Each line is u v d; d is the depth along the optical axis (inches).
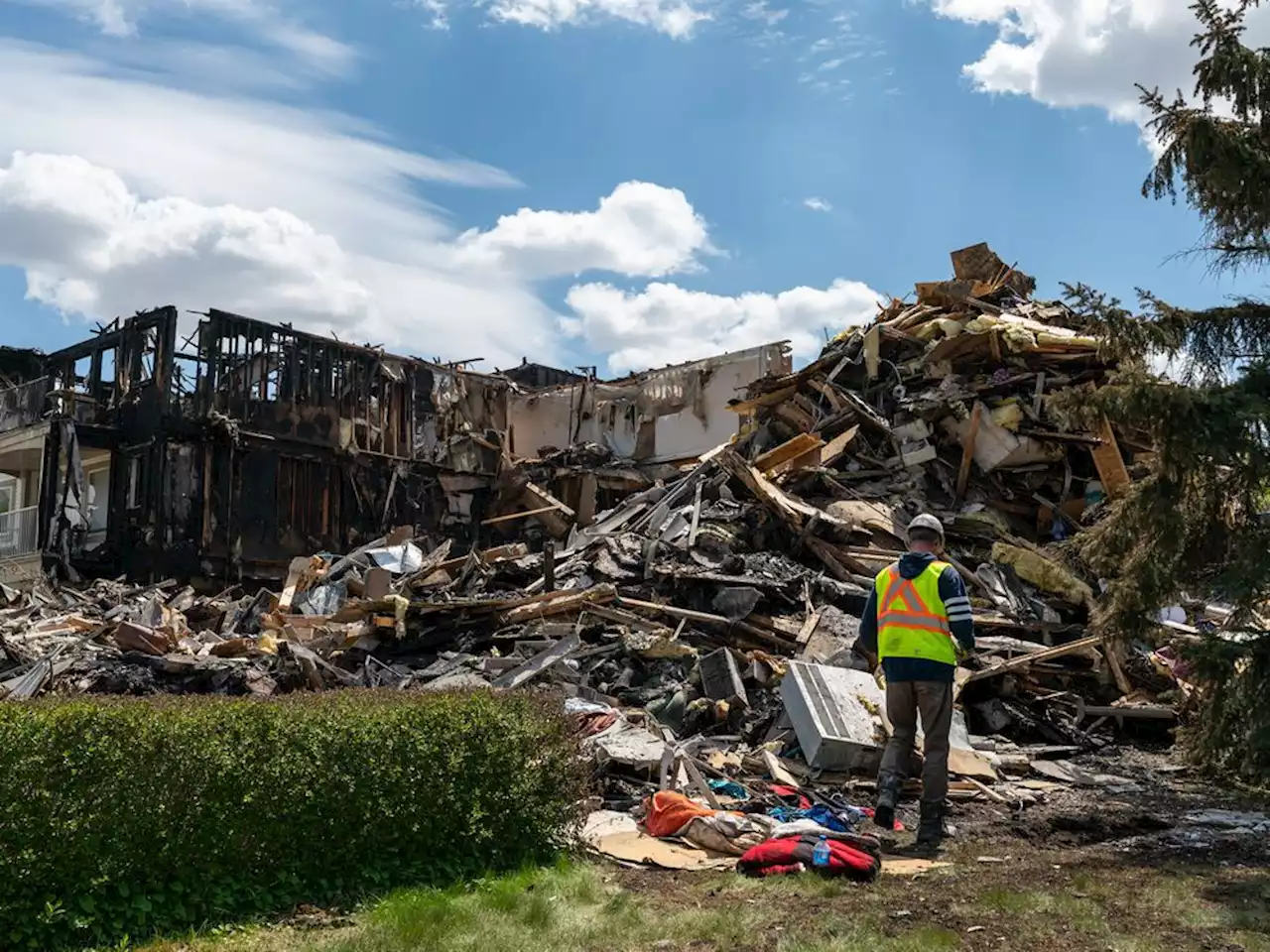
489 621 504.1
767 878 230.4
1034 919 198.8
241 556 950.4
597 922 198.5
